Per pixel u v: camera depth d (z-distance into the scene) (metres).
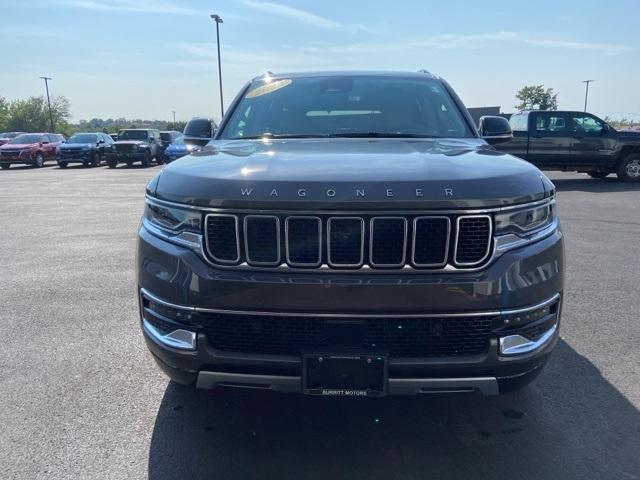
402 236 2.28
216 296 2.37
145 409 3.13
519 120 15.69
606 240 7.56
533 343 2.46
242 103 4.12
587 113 15.06
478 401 3.20
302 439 2.84
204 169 2.61
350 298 2.28
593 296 5.09
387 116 3.82
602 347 3.94
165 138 29.64
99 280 5.71
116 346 3.98
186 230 2.45
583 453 2.70
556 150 15.05
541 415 3.04
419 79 4.30
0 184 17.64
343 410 3.12
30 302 4.99
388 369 2.34
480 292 2.31
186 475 2.54
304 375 2.36
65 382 3.44
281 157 2.76
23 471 2.56
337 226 2.29
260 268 2.35
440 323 2.34
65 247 7.43
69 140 28.09
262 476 2.53
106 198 13.43
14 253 7.05
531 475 2.53
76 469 2.58
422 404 3.17
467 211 2.29
